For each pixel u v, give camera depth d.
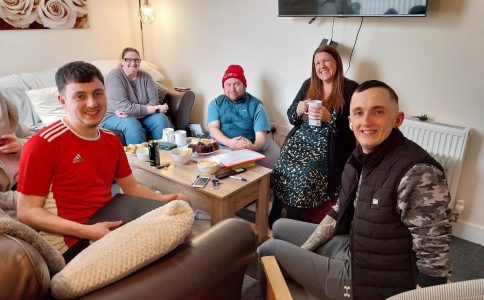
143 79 3.26
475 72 2.11
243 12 3.11
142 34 4.07
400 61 2.38
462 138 2.10
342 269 1.25
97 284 0.76
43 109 2.95
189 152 2.21
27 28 3.23
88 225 1.31
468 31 2.07
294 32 2.84
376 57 2.47
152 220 0.91
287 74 2.99
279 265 1.32
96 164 1.52
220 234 1.02
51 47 3.45
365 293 1.19
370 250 1.19
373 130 1.16
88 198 1.51
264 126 2.75
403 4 2.17
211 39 3.44
